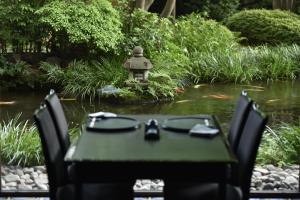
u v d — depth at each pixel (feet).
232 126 8.43
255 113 7.15
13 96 22.61
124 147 6.82
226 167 6.62
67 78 23.16
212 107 20.75
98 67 23.40
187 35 28.71
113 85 22.18
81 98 22.03
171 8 30.42
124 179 6.61
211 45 28.68
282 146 13.32
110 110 20.35
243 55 28.60
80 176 6.59
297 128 13.85
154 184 11.18
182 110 20.39
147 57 24.32
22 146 12.73
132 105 21.30
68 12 23.35
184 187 7.69
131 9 27.86
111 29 23.85
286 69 28.12
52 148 7.22
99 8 24.22
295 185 11.22
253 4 47.62
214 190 7.59
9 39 24.03
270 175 11.83
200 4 42.37
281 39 35.58
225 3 42.57
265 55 28.84
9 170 12.03
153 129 7.32
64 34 24.22
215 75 26.45
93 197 7.47
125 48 24.17
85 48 25.13
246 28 37.11
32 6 23.91
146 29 24.70
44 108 7.36
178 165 6.54
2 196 9.27
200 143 7.00
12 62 24.68
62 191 7.62
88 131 7.55
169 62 24.40
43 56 25.50
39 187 10.89
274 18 36.73
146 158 6.37
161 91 22.06
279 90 24.64
